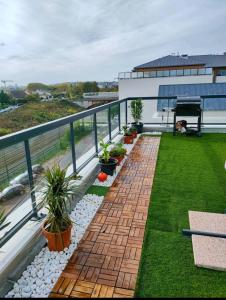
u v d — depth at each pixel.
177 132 7.40
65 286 2.05
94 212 3.18
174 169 4.57
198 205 3.26
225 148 5.74
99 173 4.34
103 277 2.14
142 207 3.27
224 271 2.15
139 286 2.03
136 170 4.59
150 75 20.58
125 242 2.58
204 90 14.74
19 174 2.65
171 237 2.63
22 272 2.20
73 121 3.66
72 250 2.47
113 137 6.38
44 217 2.69
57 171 2.52
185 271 2.16
